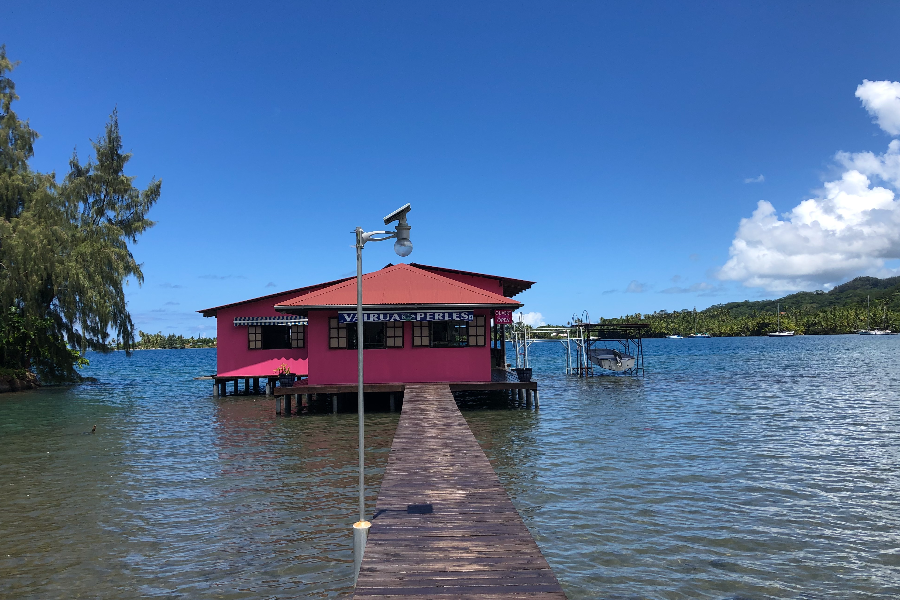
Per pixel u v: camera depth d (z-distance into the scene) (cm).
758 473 1271
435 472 1006
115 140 4175
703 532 909
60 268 3484
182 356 13900
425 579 578
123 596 714
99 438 1836
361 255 749
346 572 763
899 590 721
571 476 1244
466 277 2744
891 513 1001
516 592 549
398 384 2145
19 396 3325
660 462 1377
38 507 1080
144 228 4138
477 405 2492
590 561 801
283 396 2298
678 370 4788
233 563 802
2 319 3525
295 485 1190
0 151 3691
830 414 2175
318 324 2231
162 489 1190
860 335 18150
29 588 740
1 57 3784
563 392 3091
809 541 874
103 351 3753
